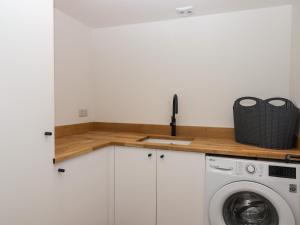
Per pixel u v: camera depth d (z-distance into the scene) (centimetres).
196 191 167
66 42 216
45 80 122
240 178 154
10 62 102
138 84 241
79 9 203
